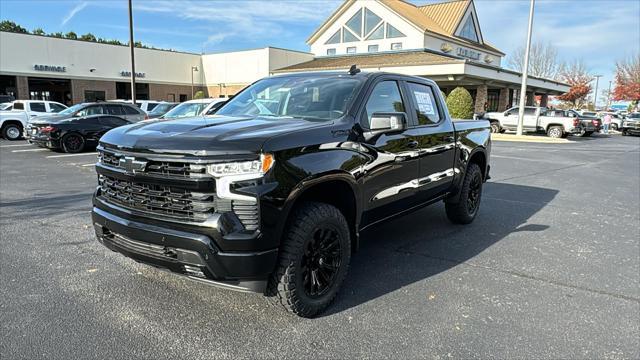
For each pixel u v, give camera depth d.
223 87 41.81
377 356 2.91
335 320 3.38
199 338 3.08
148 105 22.86
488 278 4.25
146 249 3.15
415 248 5.11
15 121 18.98
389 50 33.75
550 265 4.63
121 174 3.21
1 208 6.62
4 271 4.17
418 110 4.83
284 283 3.17
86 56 35.22
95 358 2.81
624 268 4.59
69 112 14.38
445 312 3.54
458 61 24.53
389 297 3.80
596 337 3.20
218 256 2.88
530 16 22.69
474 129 6.01
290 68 34.00
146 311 3.44
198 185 2.88
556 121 25.69
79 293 3.73
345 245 3.60
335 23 37.44
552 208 7.32
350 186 3.60
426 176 4.81
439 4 38.78
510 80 30.31
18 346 2.92
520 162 13.72
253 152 2.89
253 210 2.90
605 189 9.26
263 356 2.89
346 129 3.63
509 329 3.29
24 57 31.80
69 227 5.63
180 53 41.38
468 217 6.06
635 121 32.22
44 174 9.76
